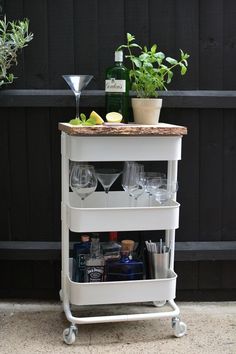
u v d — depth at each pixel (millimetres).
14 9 2158
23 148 2248
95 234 2029
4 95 2164
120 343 1912
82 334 1980
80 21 2180
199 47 2217
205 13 2197
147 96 2045
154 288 1927
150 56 2018
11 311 2203
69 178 2117
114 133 1812
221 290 2336
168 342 1926
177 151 1899
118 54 2039
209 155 2295
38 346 1882
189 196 2312
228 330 2035
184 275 2338
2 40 1870
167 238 2111
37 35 2180
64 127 1900
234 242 2330
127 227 1887
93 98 2182
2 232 2291
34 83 2207
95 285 1883
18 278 2316
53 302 2309
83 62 2205
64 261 1999
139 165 2041
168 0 2182
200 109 2256
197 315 2186
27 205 2283
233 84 2244
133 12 2182
